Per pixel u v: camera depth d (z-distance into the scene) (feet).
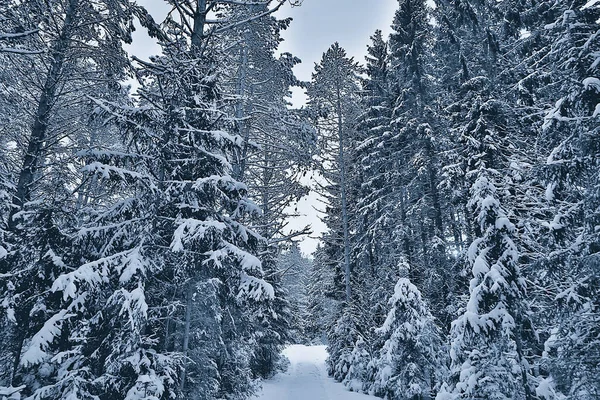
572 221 27.58
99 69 36.76
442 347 48.85
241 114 50.37
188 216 28.14
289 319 83.76
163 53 30.07
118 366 21.61
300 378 75.20
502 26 58.34
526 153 38.81
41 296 23.35
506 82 50.60
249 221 48.60
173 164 28.81
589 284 25.40
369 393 56.65
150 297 26.53
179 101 29.45
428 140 61.62
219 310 30.12
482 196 34.17
